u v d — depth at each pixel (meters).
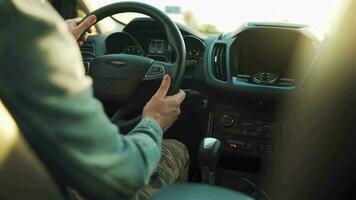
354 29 1.16
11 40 0.56
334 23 1.29
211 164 1.52
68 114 0.56
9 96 0.57
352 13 1.16
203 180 1.58
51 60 0.55
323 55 1.41
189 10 2.12
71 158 0.59
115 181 0.63
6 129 0.59
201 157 1.52
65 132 0.57
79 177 0.61
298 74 1.86
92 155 0.59
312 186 1.48
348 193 1.42
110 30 2.23
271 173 1.99
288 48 1.94
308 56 1.83
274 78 1.93
